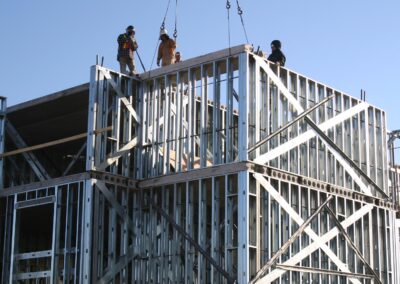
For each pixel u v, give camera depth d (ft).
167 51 86.48
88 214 76.18
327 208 82.99
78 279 75.20
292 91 82.58
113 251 77.41
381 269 89.76
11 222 86.43
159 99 82.94
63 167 103.65
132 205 81.15
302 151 82.17
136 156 82.07
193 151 78.23
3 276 84.89
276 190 76.79
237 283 70.74
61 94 84.12
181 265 77.00
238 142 74.23
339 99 89.20
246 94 74.74
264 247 73.97
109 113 82.17
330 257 81.87
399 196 110.83
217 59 77.87
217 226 74.43
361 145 91.56
